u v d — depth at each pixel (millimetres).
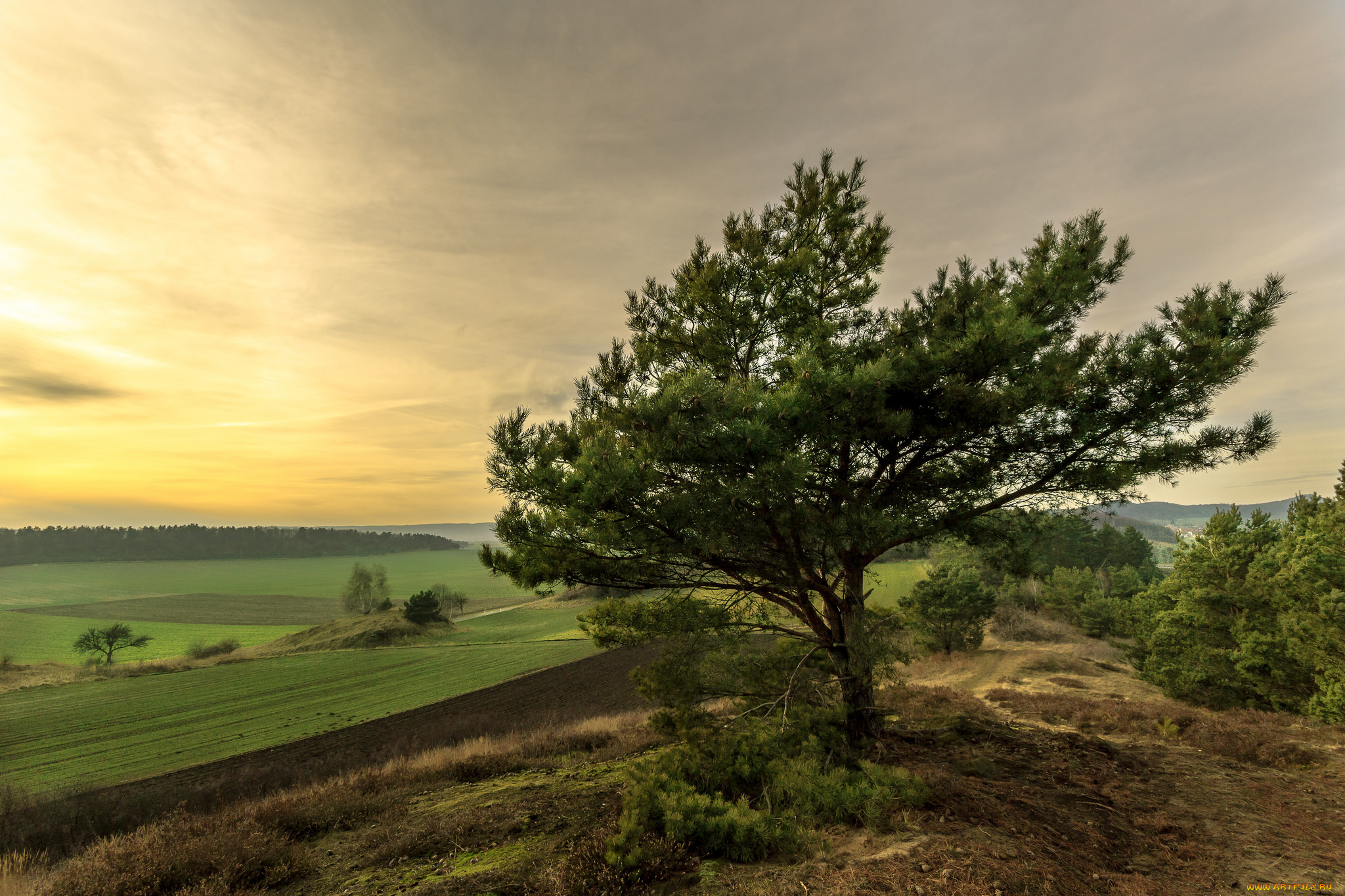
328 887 6520
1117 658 32344
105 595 150875
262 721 33500
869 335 9516
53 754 28250
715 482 7793
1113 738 10883
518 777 11039
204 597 146875
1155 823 6648
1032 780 7859
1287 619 16109
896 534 8039
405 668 48062
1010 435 8258
